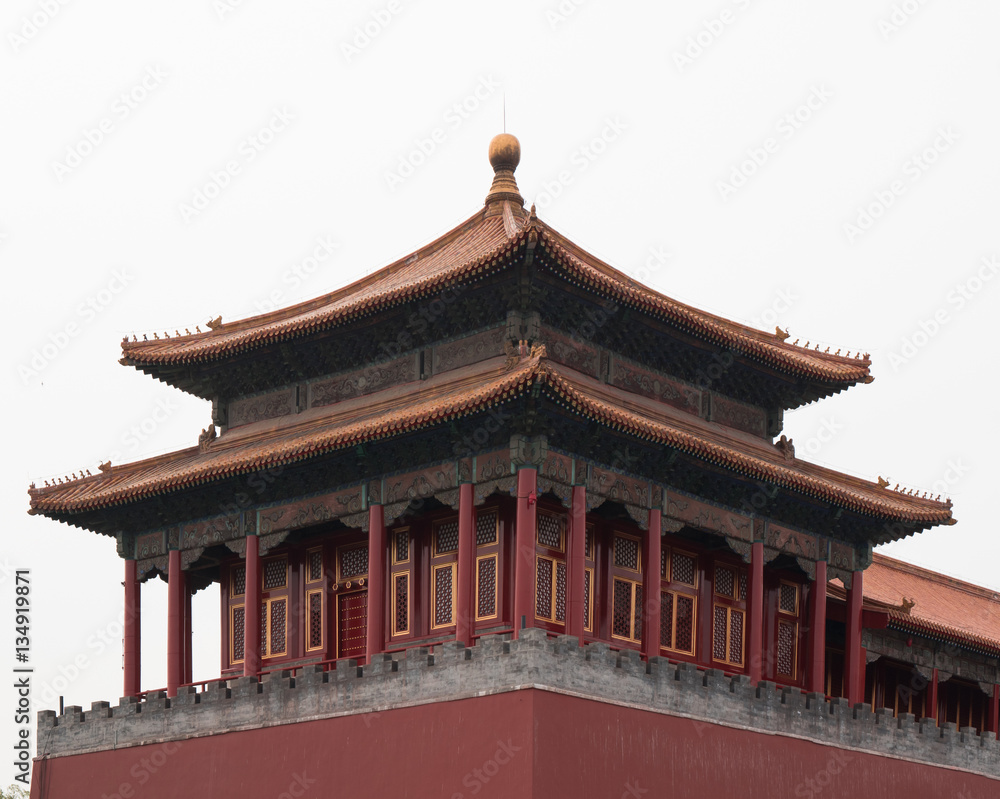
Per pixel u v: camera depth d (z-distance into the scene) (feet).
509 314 443.73
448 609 442.50
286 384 503.20
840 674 554.87
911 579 645.10
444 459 432.25
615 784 389.19
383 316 465.47
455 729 388.78
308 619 480.64
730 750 424.46
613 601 452.76
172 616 488.85
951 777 502.79
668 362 483.92
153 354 510.58
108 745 471.21
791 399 523.70
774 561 503.20
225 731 441.68
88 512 506.48
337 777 410.72
